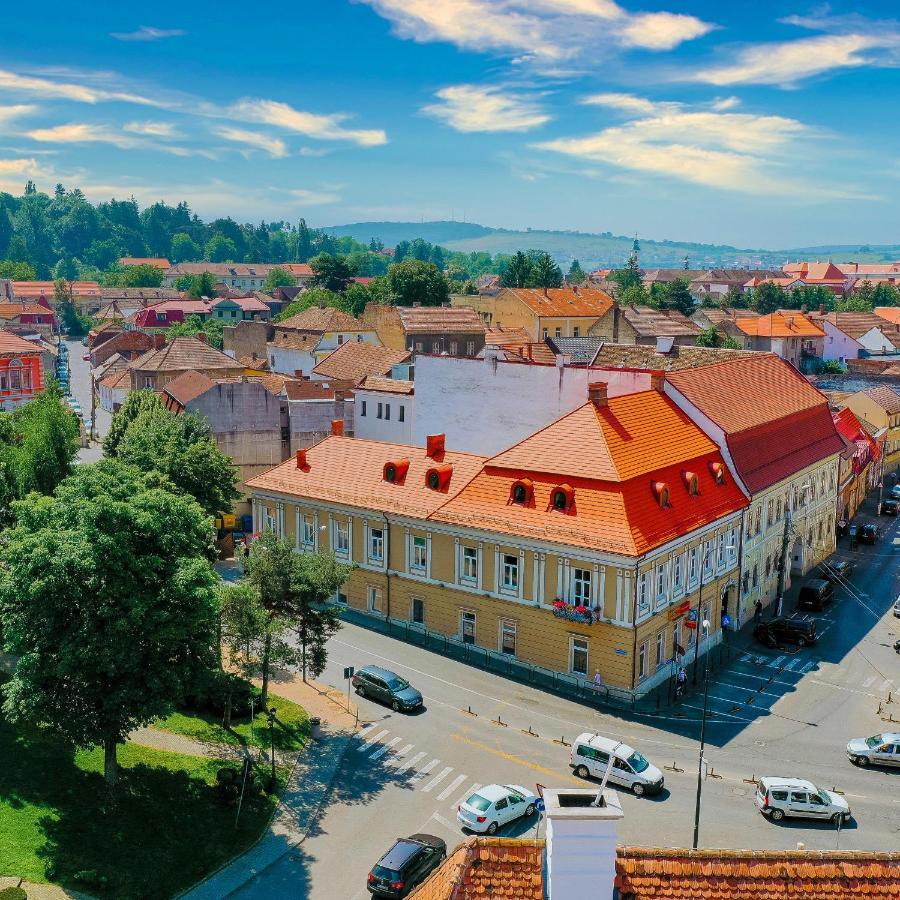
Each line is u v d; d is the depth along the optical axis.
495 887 22.50
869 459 109.69
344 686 59.44
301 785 47.47
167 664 41.84
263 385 94.75
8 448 67.69
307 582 53.44
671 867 23.00
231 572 79.62
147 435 73.06
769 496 74.44
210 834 42.41
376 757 50.44
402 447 73.06
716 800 46.62
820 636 70.56
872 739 51.66
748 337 178.38
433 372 84.38
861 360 155.50
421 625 67.44
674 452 65.75
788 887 22.75
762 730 54.81
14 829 39.91
